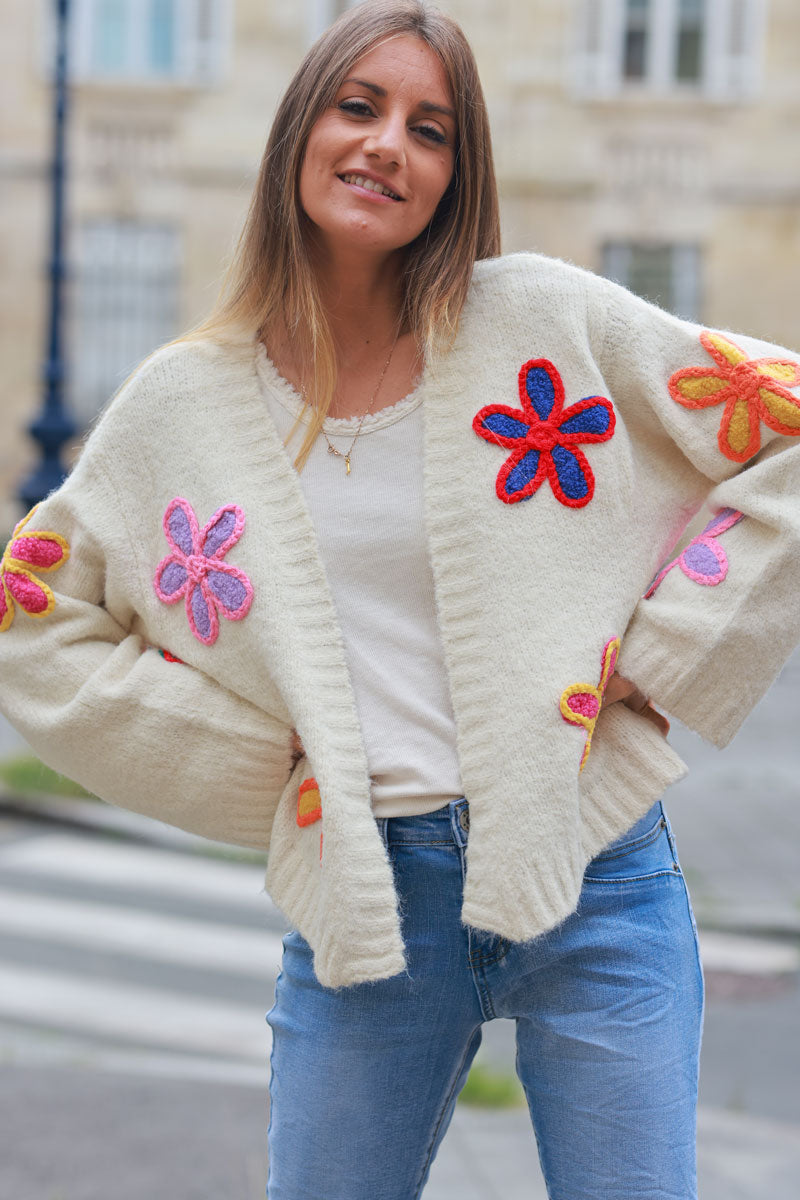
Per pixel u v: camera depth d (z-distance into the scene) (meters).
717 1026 5.00
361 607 1.97
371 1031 1.93
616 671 1.99
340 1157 1.94
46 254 17.78
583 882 1.93
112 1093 3.96
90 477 2.10
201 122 17.80
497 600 1.92
